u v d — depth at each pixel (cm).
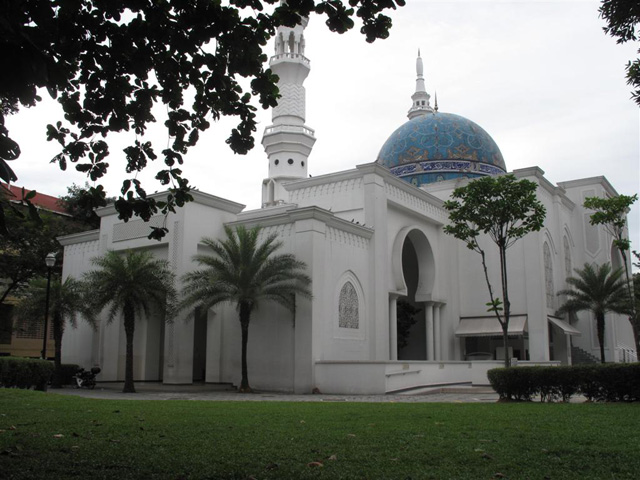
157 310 2494
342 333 2588
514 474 593
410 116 5306
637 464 643
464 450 717
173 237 2652
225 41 758
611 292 3275
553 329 3684
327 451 714
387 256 2939
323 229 2534
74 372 2805
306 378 2355
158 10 720
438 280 3478
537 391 1508
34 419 1053
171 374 2514
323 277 2498
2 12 495
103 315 2930
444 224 3547
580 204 4231
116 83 765
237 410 1251
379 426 953
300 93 4138
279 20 748
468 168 4006
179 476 582
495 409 1255
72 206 4138
